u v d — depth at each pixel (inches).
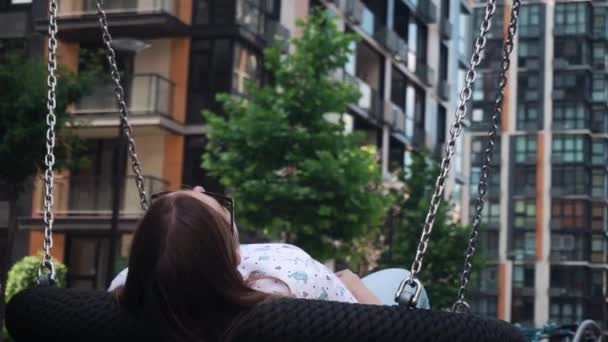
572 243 4008.4
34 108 719.7
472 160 4045.3
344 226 888.9
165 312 96.8
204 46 1242.0
